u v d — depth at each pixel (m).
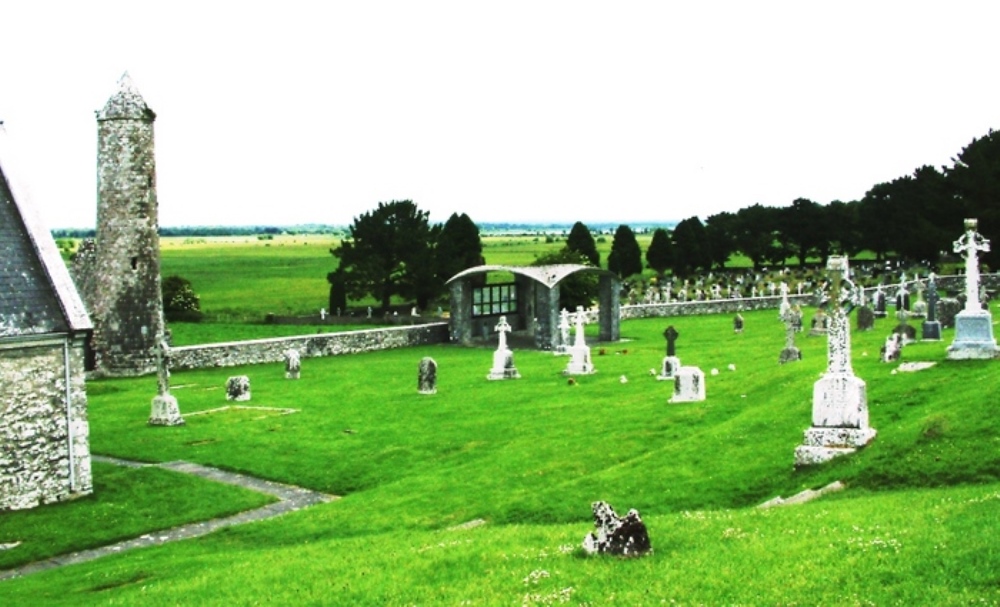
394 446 35.72
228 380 47.78
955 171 114.31
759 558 16.41
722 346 62.56
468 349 71.75
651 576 16.02
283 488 32.12
